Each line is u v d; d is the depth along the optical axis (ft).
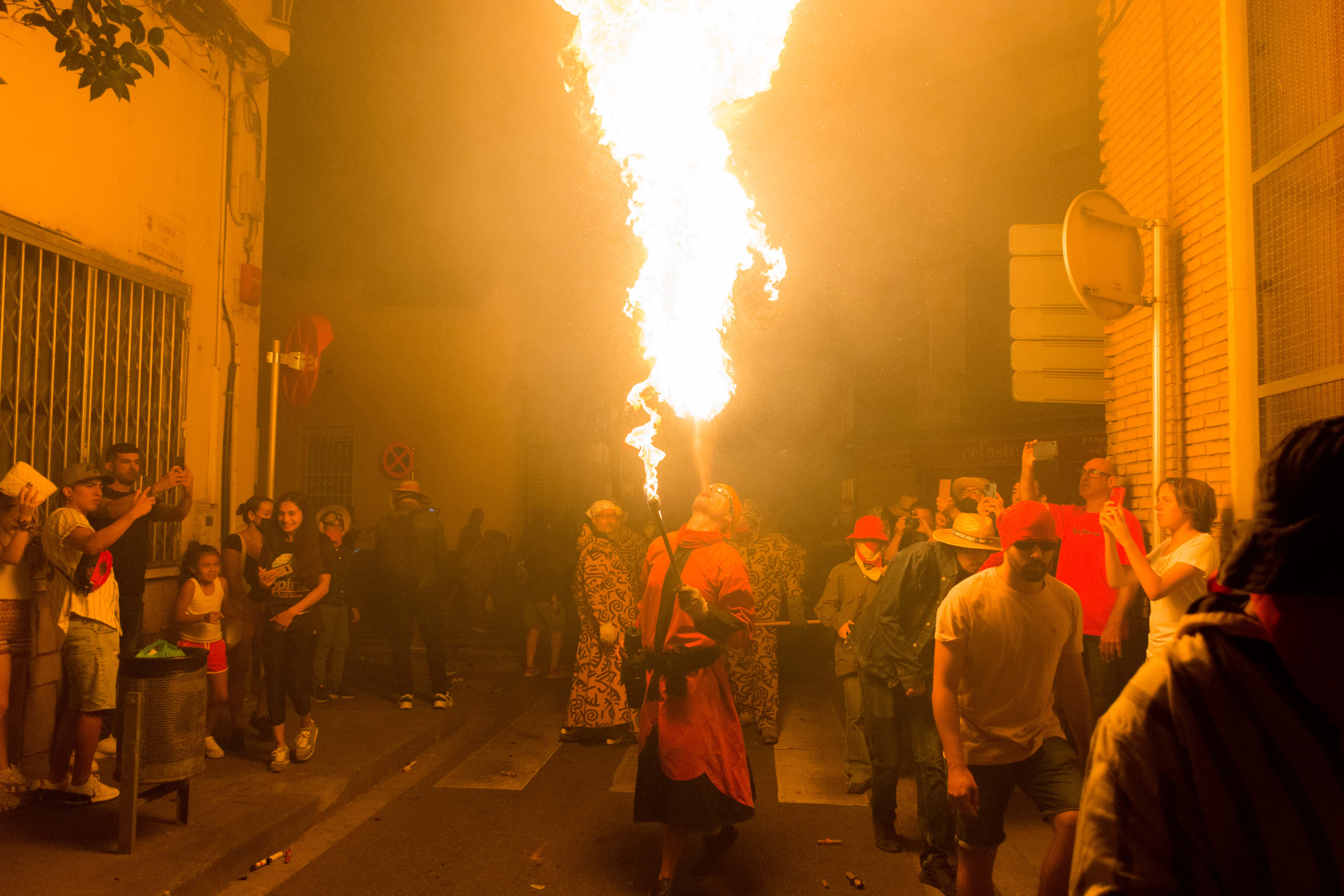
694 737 14.74
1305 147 16.40
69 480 17.31
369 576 40.88
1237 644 4.00
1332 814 3.73
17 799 17.04
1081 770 11.82
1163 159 22.38
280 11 30.01
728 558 15.64
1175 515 16.11
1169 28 22.15
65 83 21.13
